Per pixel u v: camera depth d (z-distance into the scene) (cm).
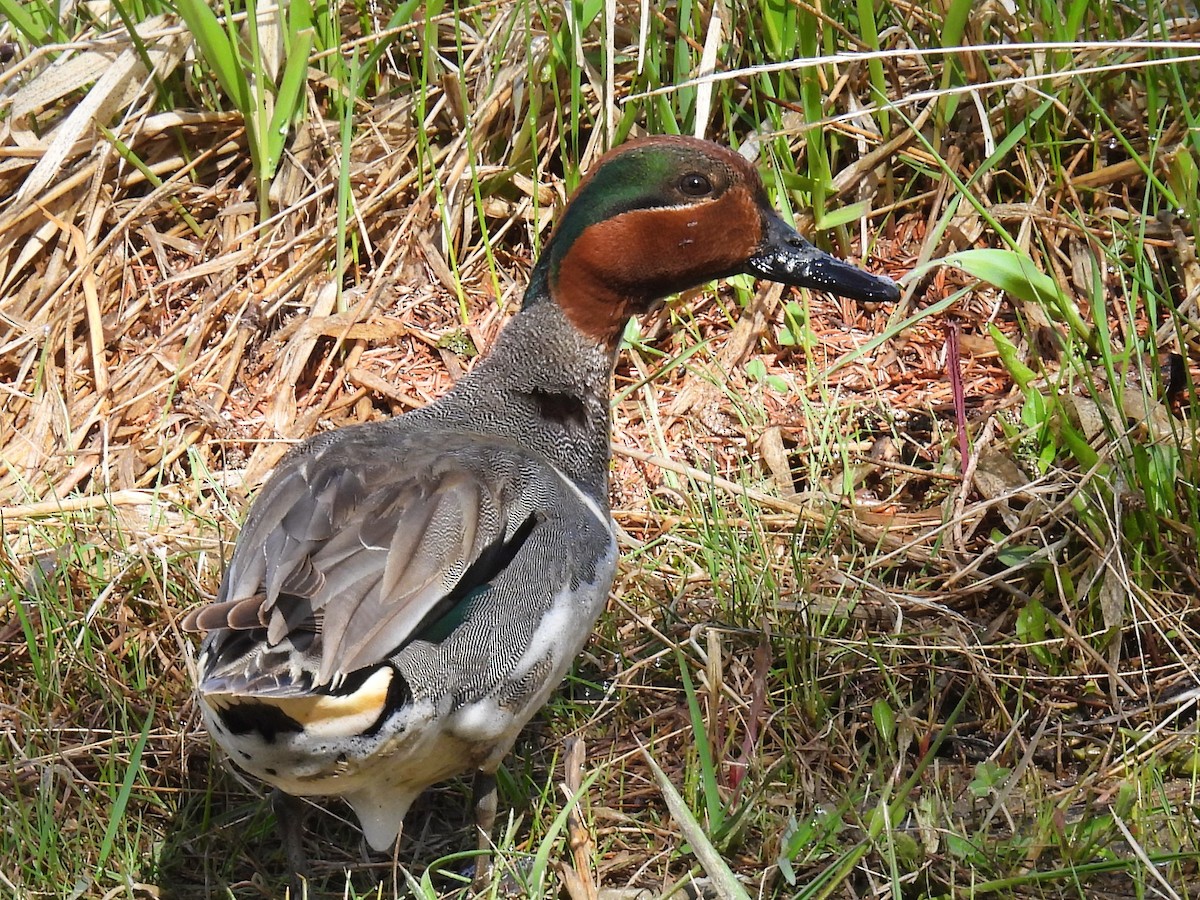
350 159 1145
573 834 757
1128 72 1157
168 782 835
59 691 859
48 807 778
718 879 678
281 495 733
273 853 809
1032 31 1134
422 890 728
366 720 672
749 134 1160
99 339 1066
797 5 1087
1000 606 930
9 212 1084
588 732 868
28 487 998
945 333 1098
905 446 1039
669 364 1052
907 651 891
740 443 1048
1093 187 1120
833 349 1097
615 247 816
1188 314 1035
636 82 1158
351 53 1196
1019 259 967
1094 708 868
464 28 1205
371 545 696
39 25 1200
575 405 831
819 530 977
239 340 1078
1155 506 912
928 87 1160
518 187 1153
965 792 820
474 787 767
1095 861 752
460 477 739
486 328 1100
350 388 1077
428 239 1136
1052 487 938
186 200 1145
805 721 856
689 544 965
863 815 797
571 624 755
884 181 1152
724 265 843
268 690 640
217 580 934
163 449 1032
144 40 1132
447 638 706
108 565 945
